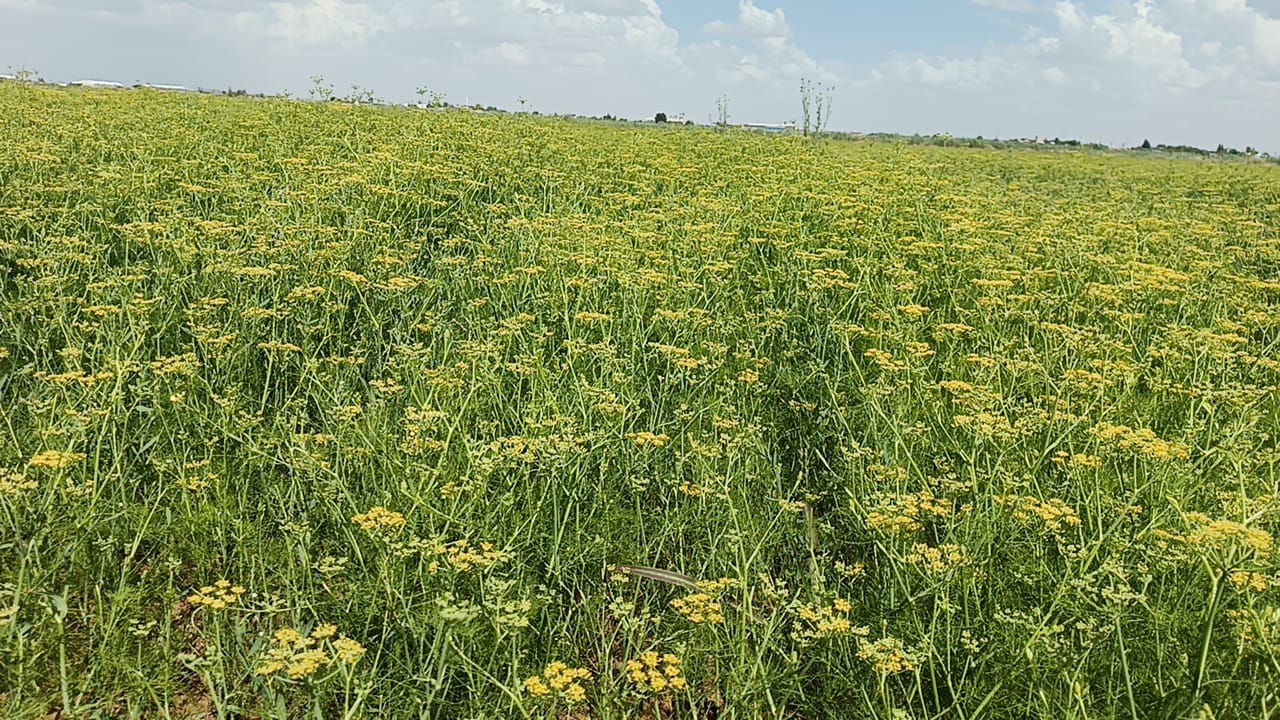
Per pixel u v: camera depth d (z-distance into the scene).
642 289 7.12
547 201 10.36
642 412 5.58
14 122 11.89
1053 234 9.71
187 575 4.19
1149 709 3.52
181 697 3.65
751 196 10.39
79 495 4.09
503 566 4.11
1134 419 5.79
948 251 8.98
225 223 7.90
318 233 7.75
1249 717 3.35
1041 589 3.97
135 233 7.31
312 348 6.23
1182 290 8.11
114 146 10.53
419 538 4.25
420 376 5.61
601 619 4.14
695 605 3.69
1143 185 17.64
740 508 4.61
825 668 3.85
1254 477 4.96
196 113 13.72
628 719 3.66
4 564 3.90
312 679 3.29
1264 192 17.78
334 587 4.10
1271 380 6.74
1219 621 3.74
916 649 3.53
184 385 5.43
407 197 9.29
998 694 3.56
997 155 24.05
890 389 5.49
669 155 12.83
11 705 3.29
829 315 7.22
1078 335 6.49
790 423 5.75
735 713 3.58
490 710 3.50
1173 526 4.43
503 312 7.05
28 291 6.54
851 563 4.57
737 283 8.17
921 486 4.96
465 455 4.79
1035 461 4.95
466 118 14.54
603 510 4.60
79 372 4.93
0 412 4.89
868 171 12.34
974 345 7.05
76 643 3.71
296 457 4.59
